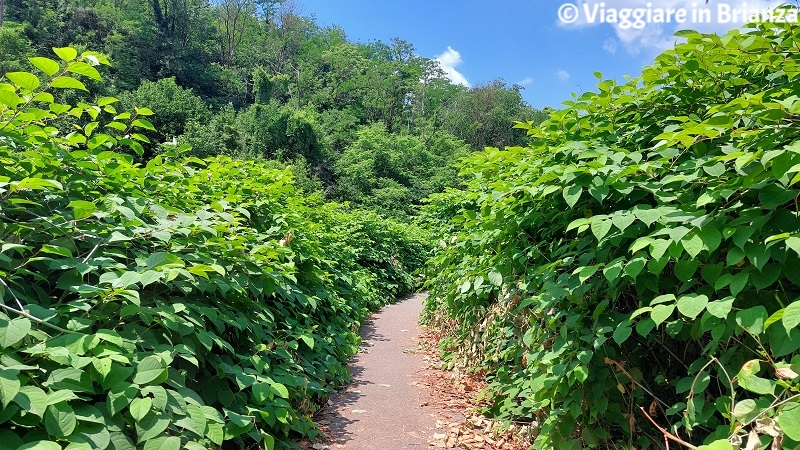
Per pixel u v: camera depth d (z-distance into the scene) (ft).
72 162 9.11
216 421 6.94
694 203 6.93
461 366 17.52
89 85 110.22
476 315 16.81
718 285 6.00
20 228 7.34
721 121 6.45
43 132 8.91
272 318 11.89
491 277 12.30
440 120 218.18
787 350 5.18
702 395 6.66
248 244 11.32
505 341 14.03
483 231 13.30
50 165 8.59
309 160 132.98
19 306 6.30
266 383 9.06
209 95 190.49
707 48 8.14
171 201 11.41
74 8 166.09
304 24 251.80
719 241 5.86
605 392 8.50
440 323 23.43
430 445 11.66
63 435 5.09
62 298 7.05
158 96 118.62
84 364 5.65
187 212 11.43
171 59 178.81
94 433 5.42
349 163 133.28
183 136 110.52
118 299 7.29
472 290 15.29
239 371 8.93
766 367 6.17
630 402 8.25
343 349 18.61
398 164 139.03
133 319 7.70
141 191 10.34
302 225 18.93
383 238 45.50
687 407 6.48
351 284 25.81
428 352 21.93
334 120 185.26
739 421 5.25
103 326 7.23
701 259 7.07
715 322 6.10
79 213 7.58
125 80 153.38
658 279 7.39
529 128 11.11
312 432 11.73
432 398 15.30
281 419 9.37
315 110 183.42
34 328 6.29
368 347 22.74
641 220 6.98
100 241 8.11
